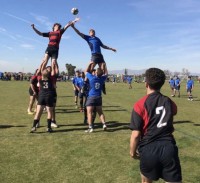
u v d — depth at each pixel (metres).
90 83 11.01
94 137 10.31
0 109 17.05
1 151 8.60
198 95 31.86
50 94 10.91
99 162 7.76
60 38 12.52
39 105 10.93
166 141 4.20
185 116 15.31
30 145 9.25
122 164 7.63
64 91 33.81
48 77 10.84
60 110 17.11
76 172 7.06
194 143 9.63
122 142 9.68
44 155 8.29
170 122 4.27
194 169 7.30
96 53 11.98
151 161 4.17
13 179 6.59
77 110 17.11
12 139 9.94
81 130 11.39
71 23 11.99
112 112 16.30
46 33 12.46
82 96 16.30
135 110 4.27
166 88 46.03
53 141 9.74
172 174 4.13
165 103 4.31
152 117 4.23
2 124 12.41
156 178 4.27
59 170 7.17
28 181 6.48
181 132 11.20
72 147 9.07
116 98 25.06
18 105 19.09
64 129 11.57
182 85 61.09
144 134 4.29
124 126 12.18
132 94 29.80
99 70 10.99
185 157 8.20
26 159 7.94
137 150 4.39
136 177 6.79
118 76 80.75
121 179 6.67
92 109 11.05
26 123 12.67
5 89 34.47
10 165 7.47
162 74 4.41
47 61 12.44
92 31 12.05
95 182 6.49
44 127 11.88
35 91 14.22
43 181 6.50
